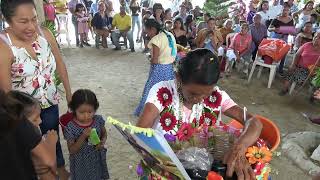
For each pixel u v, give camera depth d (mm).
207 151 1435
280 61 6879
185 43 7551
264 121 1557
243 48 7133
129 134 1320
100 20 9453
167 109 1506
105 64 7941
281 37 8141
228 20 8047
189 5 10805
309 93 6133
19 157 1348
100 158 2756
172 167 1301
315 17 8359
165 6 13391
